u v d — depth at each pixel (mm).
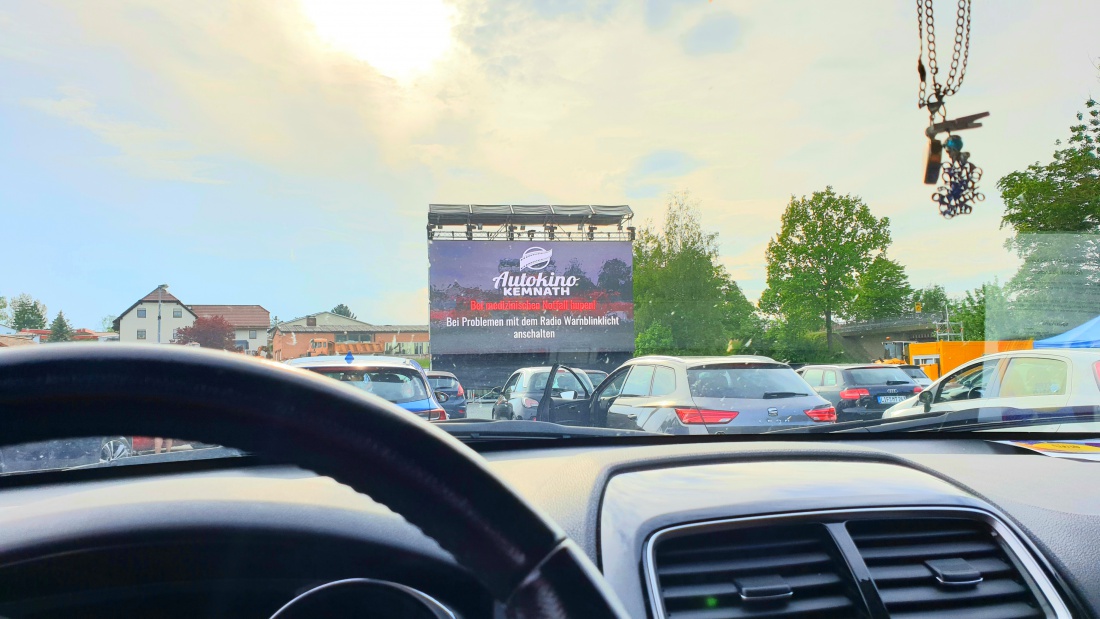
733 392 4883
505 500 703
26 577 1433
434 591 1387
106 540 1449
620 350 22625
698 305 23062
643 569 1523
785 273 19938
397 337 18859
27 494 1890
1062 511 1939
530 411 7672
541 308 22516
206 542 1455
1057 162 7141
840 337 19297
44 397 594
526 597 703
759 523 1624
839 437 2887
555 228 22844
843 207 19172
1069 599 1664
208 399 633
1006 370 4176
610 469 1998
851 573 1595
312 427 660
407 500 694
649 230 23469
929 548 1723
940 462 2496
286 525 1463
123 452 2080
